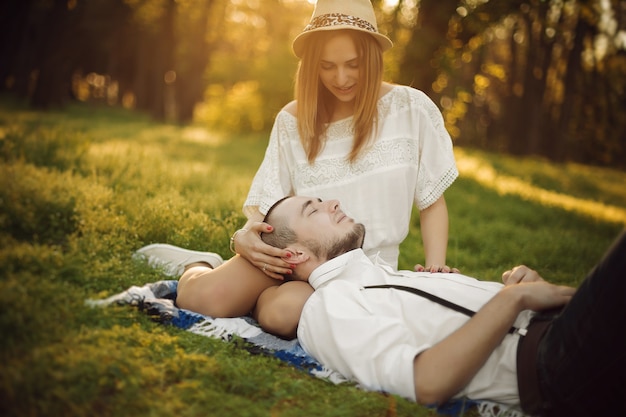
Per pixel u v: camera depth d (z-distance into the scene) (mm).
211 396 2111
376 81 3305
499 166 18016
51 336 2273
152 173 6809
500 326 2211
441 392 2205
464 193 10523
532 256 5758
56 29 24125
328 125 3533
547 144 31250
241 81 23562
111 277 3164
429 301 2439
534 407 2203
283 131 3664
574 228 8820
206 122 23078
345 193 3461
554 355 2131
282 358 2533
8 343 2182
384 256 3469
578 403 2092
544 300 2273
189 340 2553
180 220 4555
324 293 2525
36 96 23812
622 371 1999
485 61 26594
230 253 4219
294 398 2221
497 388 2312
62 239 3965
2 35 28391
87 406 1939
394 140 3430
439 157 3434
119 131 15422
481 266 5488
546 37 26312
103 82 57531
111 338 2389
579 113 33094
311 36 3309
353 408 2146
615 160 34344
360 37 3230
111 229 4113
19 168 5180
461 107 17750
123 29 34969
